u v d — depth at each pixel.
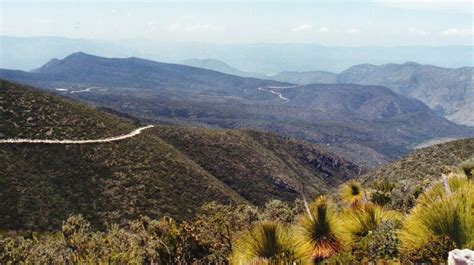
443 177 8.32
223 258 11.02
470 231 7.06
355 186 14.85
